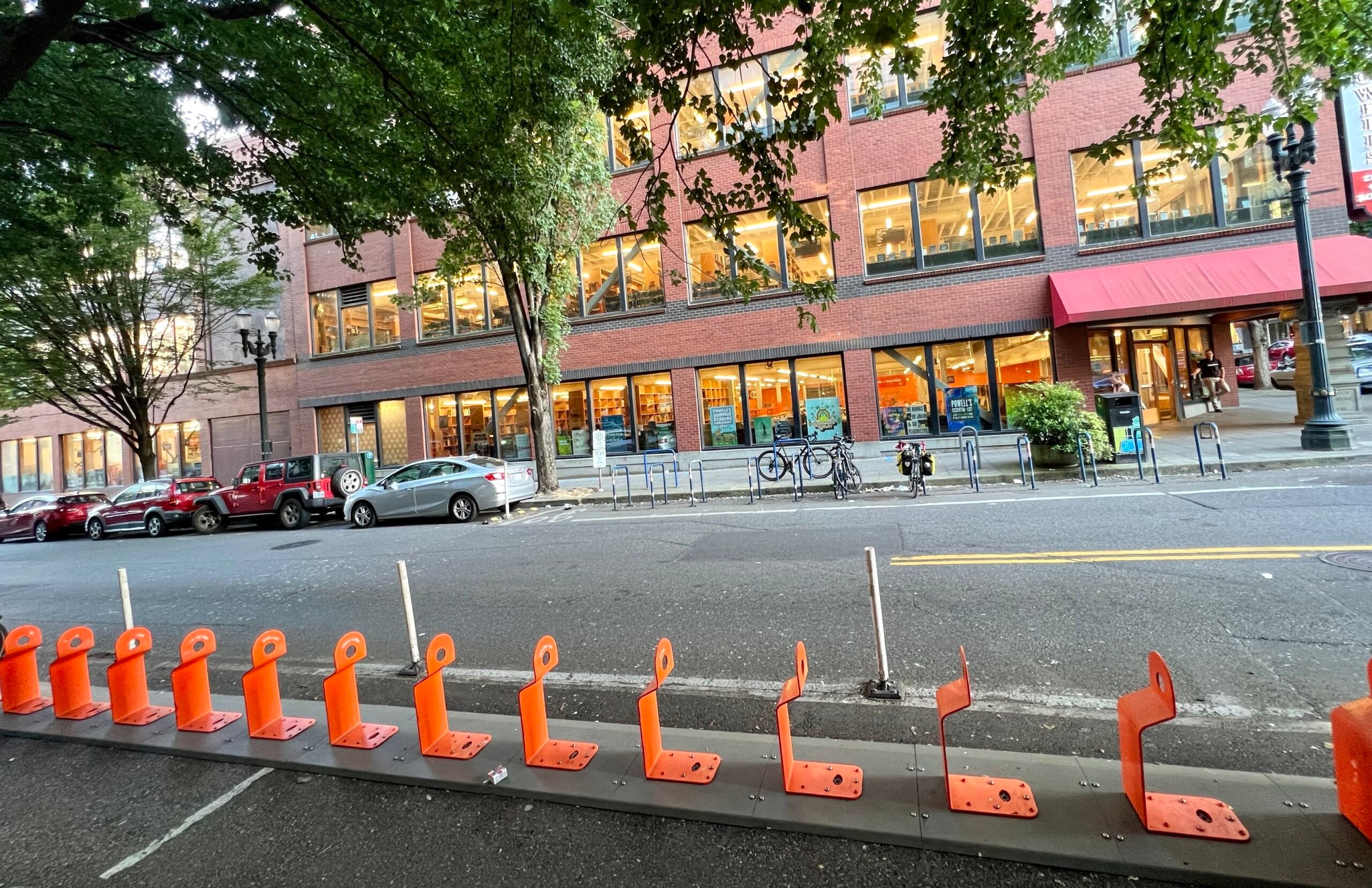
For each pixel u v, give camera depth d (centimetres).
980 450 1490
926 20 1515
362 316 2109
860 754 310
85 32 584
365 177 805
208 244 1792
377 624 628
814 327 491
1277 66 416
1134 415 1135
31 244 884
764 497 1270
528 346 1520
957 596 546
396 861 262
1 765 373
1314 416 1097
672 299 1723
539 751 332
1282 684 362
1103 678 385
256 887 252
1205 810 248
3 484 2914
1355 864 217
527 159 800
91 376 1828
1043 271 1457
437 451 2011
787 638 490
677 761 312
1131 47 1404
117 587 948
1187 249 1376
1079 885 223
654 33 409
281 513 1570
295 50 733
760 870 240
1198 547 627
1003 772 285
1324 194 1302
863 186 1573
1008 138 490
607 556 831
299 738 374
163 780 343
